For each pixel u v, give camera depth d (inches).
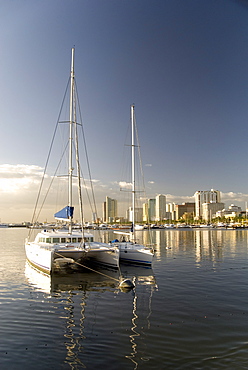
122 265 900.0
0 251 1291.8
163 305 462.3
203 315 411.5
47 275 708.0
